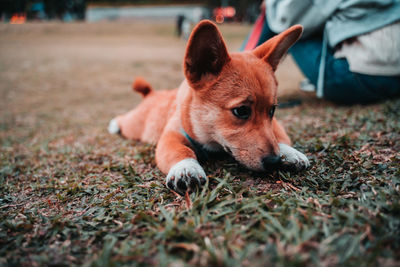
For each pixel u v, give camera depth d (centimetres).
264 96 32
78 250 22
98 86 125
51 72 155
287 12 58
